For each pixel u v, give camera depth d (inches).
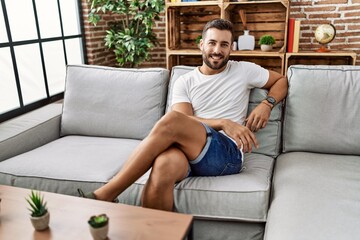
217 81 68.9
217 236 57.6
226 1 125.8
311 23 135.2
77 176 60.9
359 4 127.7
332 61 134.8
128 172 52.1
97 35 153.9
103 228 35.9
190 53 132.7
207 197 55.3
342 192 52.1
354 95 66.7
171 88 78.7
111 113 80.5
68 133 84.4
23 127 76.9
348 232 42.4
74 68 85.6
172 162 52.2
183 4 127.3
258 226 55.5
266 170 62.3
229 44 67.7
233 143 61.4
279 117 71.8
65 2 135.7
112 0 135.2
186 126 55.5
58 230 38.9
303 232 42.9
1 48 102.6
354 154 67.2
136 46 138.6
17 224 40.3
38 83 120.4
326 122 67.6
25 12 112.7
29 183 62.7
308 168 60.6
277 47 135.1
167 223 40.1
